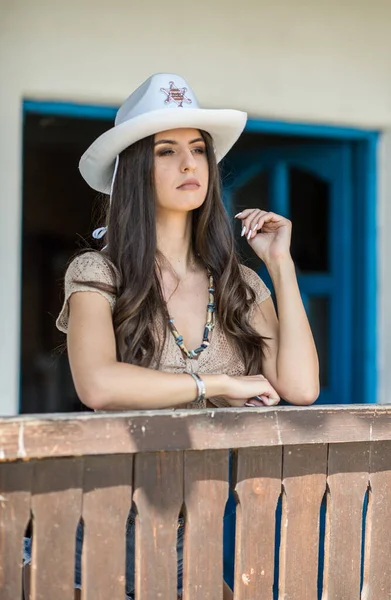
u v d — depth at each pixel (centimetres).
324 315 638
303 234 654
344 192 605
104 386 276
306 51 543
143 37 506
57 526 254
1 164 483
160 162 311
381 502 299
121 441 252
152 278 300
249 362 320
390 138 575
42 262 1089
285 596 286
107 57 500
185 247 324
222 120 315
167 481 266
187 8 514
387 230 586
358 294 606
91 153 321
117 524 261
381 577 300
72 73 494
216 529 273
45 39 488
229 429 266
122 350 294
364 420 285
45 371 1093
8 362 487
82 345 286
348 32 552
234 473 278
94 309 292
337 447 290
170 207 310
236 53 527
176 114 303
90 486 257
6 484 247
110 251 304
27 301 1089
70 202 1034
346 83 554
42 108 505
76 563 295
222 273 320
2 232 485
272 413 272
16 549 249
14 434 241
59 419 246
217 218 325
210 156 322
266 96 536
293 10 538
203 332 313
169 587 268
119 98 504
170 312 311
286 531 285
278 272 329
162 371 296
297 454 284
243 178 707
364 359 602
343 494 292
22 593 278
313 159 634
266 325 332
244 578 279
